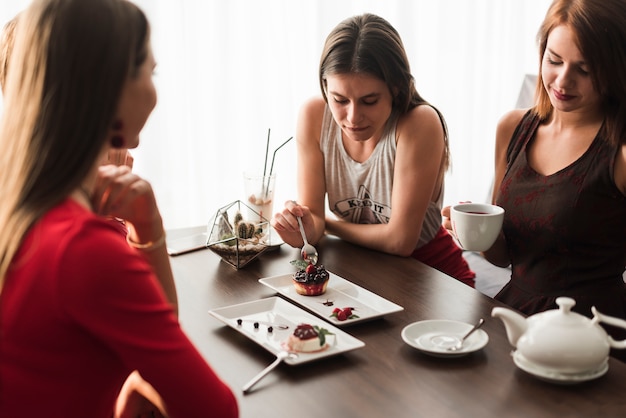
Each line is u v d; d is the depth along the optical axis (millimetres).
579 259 1710
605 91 1530
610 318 1181
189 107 3104
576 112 1681
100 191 1081
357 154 2053
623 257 1716
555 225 1693
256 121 3252
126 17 878
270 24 3184
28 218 834
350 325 1405
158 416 1188
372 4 3418
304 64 3307
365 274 1698
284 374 1200
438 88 3721
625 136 1589
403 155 1927
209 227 1798
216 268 1737
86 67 844
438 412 1074
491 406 1089
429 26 3627
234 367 1232
